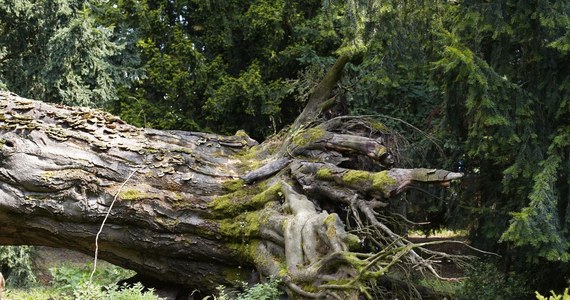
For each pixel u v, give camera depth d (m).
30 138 8.09
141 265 8.42
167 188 8.16
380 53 9.16
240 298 6.74
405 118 11.20
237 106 13.83
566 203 7.89
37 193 7.98
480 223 9.08
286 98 13.94
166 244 8.06
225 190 8.23
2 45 13.12
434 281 9.85
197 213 8.05
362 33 8.59
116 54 13.70
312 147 8.14
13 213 8.09
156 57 14.12
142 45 14.10
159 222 7.98
